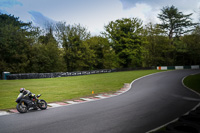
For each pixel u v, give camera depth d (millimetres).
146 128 6863
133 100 12891
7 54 38562
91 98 13883
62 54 45469
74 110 9742
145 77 31891
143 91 17469
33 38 42438
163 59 62094
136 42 52031
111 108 10266
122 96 14844
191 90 18328
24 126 6926
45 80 27219
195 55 64375
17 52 38688
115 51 52250
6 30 39719
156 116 8602
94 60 48688
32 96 9586
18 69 37875
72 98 13625
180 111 9664
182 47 64500
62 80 27203
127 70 48719
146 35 58312
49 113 9047
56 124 7207
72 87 19859
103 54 52062
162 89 18688
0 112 9258
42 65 42156
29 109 10000
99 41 51500
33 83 23250
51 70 42156
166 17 71312
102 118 8148
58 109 10000
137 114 8930
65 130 6512
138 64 60750
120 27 50844
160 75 35156
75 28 46125
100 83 23891
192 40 64500
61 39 45312
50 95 14789
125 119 8031
